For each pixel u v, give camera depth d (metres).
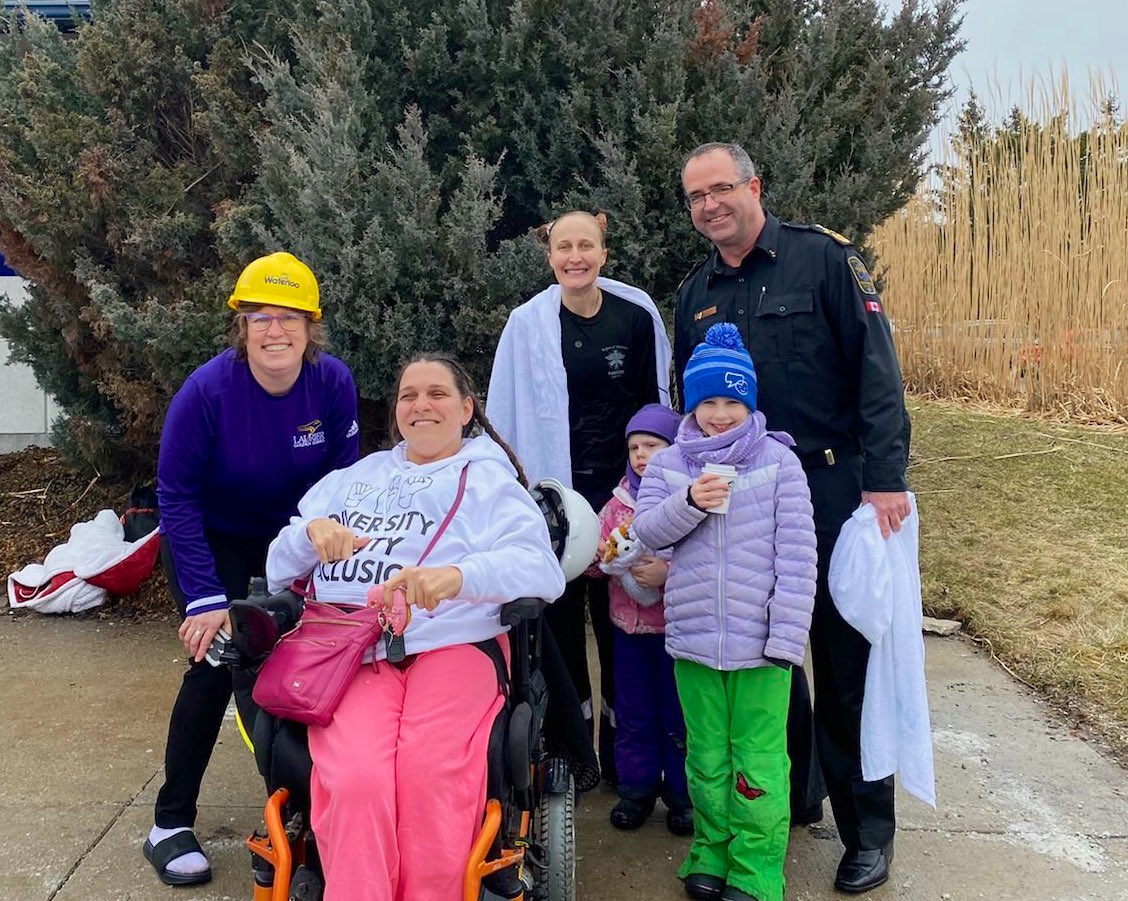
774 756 2.65
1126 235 8.30
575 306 3.27
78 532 5.20
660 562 2.93
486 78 4.62
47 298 5.14
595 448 3.33
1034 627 4.64
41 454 6.74
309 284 2.73
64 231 4.80
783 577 2.60
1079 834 3.06
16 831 2.99
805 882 2.83
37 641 4.58
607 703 3.34
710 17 4.54
